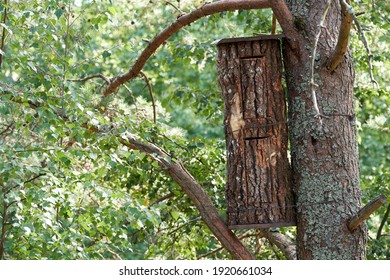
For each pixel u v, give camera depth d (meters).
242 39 6.27
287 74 6.48
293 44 6.36
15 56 6.25
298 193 6.32
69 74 6.65
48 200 6.08
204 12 6.79
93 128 6.57
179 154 8.16
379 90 9.36
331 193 6.21
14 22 6.46
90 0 6.84
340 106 6.31
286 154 6.30
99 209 6.41
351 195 6.25
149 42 7.25
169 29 7.04
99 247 6.83
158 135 7.73
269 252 8.30
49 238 6.45
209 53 8.95
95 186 6.29
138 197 8.41
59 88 6.43
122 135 6.52
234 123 6.27
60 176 6.55
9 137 6.75
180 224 8.32
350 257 6.18
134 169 7.28
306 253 6.28
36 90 6.24
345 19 5.71
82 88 6.79
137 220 6.33
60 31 6.60
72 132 6.20
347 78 6.39
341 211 6.20
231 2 6.63
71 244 6.46
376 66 9.40
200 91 9.13
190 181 6.93
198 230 8.32
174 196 8.27
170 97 9.32
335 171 6.23
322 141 6.25
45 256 7.09
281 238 7.66
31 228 6.46
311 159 6.26
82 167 7.49
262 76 6.26
